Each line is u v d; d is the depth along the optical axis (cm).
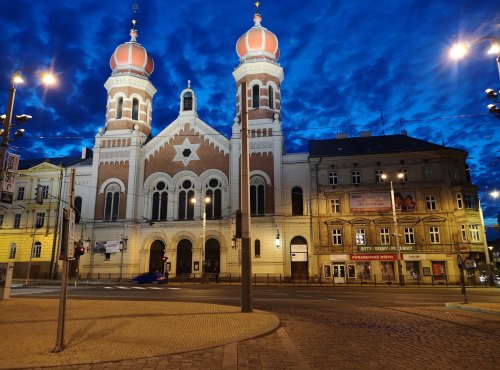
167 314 1472
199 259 4553
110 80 5203
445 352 912
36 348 910
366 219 4316
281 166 4562
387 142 4803
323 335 1123
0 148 1794
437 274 4116
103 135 5019
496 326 1274
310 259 4278
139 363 802
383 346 977
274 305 1938
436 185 4291
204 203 4694
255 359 845
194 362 812
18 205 5106
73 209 994
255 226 4428
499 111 1842
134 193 4784
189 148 4897
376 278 4184
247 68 4928
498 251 7025
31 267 4884
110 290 3067
